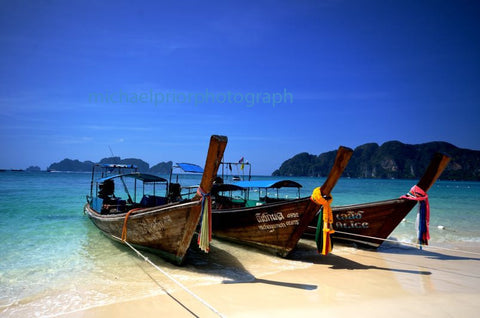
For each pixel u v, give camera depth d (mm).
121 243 9469
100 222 9969
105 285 6160
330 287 5980
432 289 5906
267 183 11531
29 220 13906
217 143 5969
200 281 6379
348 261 8070
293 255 8719
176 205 6801
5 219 14078
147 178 11406
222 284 6176
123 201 11227
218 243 10164
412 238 11742
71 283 6297
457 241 11281
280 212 7938
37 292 5812
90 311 4926
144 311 4898
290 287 5980
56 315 4801
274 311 4832
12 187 34812
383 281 6383
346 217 9227
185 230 6805
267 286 6039
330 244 7148
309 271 7109
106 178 11266
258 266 7543
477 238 11859
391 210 8398
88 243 9883
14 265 7543
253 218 8656
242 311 4840
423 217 7891
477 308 4992
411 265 7727
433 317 4641
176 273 6949
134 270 7184
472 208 22656
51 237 10672
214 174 6277
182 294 5617
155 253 8000
